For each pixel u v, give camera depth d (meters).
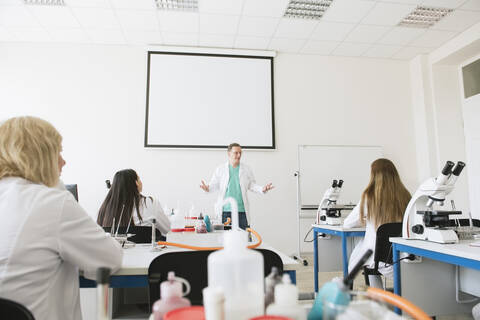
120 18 3.88
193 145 4.45
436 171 4.64
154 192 4.34
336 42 4.49
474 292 1.75
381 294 0.72
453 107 4.74
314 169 4.63
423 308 1.78
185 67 4.55
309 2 3.65
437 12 3.86
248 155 4.55
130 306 1.46
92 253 0.98
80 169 4.27
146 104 4.43
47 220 0.90
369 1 3.63
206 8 3.71
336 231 2.66
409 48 4.67
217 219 2.87
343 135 4.76
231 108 4.57
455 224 2.29
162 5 3.67
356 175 4.70
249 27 4.11
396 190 2.22
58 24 3.99
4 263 0.84
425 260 1.82
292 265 1.13
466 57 4.56
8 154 0.94
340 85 4.85
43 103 4.31
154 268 1.02
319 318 0.56
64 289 1.00
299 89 4.75
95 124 4.36
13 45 4.36
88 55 4.46
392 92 4.94
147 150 4.40
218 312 0.48
